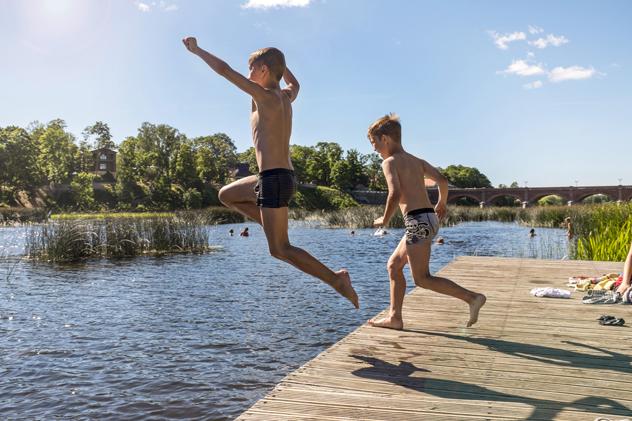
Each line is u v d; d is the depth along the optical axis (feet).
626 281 17.21
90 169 339.77
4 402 18.12
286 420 8.67
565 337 14.30
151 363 22.27
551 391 10.15
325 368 11.51
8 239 87.40
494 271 26.99
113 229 65.05
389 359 12.19
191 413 17.25
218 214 165.27
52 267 53.06
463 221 175.42
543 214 141.08
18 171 228.43
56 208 224.53
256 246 78.59
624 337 14.30
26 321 29.76
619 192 291.79
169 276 47.14
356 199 334.85
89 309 33.01
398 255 14.79
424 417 8.84
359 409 9.20
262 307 33.55
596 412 9.10
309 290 39.91
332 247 79.97
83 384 19.84
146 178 275.39
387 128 13.53
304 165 356.18
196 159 319.27
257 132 10.12
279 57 10.29
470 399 9.71
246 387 19.58
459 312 17.35
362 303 34.81
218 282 43.80
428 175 14.01
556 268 28.04
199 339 25.98
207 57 9.51
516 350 13.01
